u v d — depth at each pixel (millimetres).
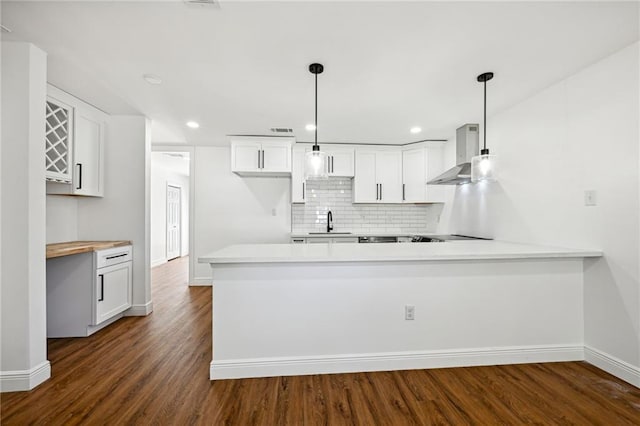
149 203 3482
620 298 2035
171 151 4672
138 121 3338
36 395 1859
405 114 3203
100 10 1616
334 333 2141
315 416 1679
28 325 1916
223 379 2047
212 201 4754
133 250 3361
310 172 2336
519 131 2881
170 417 1666
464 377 2074
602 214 2131
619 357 2049
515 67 2217
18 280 1910
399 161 4586
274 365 2090
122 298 3195
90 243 3031
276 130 3828
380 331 2172
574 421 1634
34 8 1598
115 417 1666
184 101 2895
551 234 2525
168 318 3297
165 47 1973
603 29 1770
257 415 1686
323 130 3838
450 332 2225
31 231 1933
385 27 1757
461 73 2309
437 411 1719
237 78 2400
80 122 2926
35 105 1953
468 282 2232
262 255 2012
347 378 2064
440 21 1700
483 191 3447
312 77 2375
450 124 3557
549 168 2547
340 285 2141
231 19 1688
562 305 2303
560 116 2441
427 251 2201
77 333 2775
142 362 2285
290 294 2107
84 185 3010
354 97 2766
